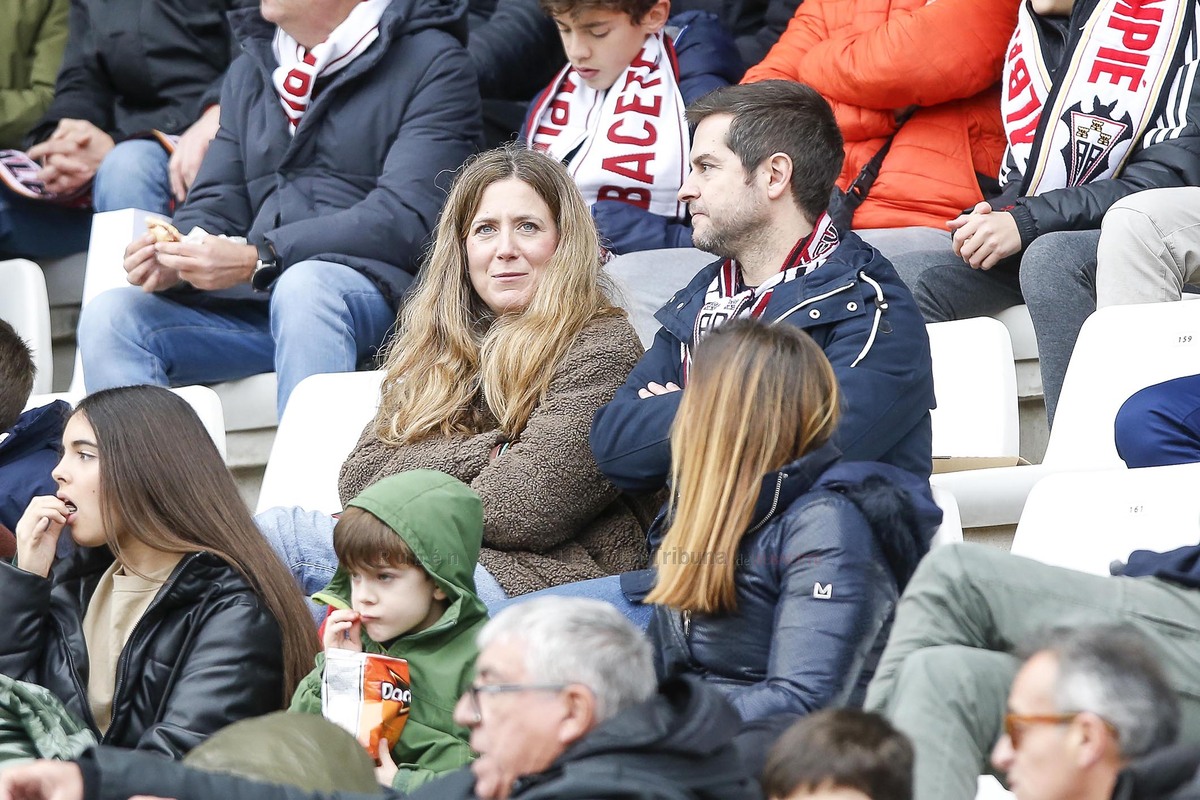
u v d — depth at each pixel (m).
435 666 10.27
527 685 7.42
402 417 12.66
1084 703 6.81
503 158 13.07
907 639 8.60
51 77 21.42
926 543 9.40
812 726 6.89
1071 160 15.49
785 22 19.33
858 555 9.21
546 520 11.77
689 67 17.47
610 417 11.55
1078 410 12.99
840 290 11.52
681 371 12.21
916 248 15.77
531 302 12.68
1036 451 15.54
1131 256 13.98
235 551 10.57
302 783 7.89
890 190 16.55
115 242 17.78
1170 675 8.35
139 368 16.34
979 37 16.41
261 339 17.11
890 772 6.75
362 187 17.06
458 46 17.25
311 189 17.05
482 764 7.50
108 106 20.41
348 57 16.91
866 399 10.96
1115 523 10.59
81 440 10.73
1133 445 11.85
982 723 8.06
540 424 12.00
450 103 17.05
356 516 10.40
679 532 9.54
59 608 10.80
